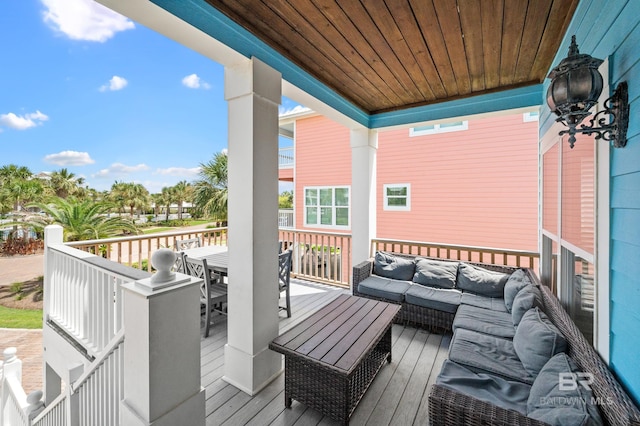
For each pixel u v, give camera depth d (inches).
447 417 55.4
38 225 343.9
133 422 48.7
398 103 154.7
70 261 110.2
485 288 129.9
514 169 248.2
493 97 134.8
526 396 62.5
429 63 108.5
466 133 265.7
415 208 286.8
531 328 74.4
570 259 89.5
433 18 81.3
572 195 83.6
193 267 129.6
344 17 81.0
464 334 90.4
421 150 284.2
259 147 88.4
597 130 52.9
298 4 75.6
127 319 49.5
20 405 105.9
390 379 92.6
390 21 82.7
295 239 214.8
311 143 347.9
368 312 100.1
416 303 129.6
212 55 83.1
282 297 169.8
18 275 375.6
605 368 51.6
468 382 66.7
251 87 85.4
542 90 123.5
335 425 73.4
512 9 77.2
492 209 255.8
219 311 139.3
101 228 317.1
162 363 48.3
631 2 48.4
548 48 97.0
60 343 111.4
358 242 177.0
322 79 121.4
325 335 83.4
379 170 303.4
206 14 73.5
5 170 736.3
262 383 88.8
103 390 66.2
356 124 159.5
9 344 212.7
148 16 66.6
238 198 89.4
